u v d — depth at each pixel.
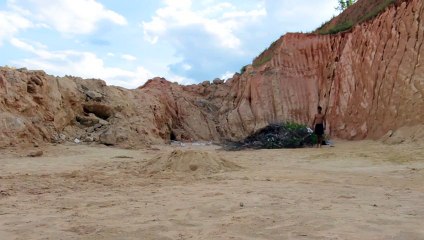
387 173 9.81
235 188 7.95
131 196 7.26
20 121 18.45
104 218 5.50
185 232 4.71
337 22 35.88
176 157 11.59
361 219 5.12
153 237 4.53
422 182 8.34
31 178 9.53
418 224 4.84
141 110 27.86
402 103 18.84
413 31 20.39
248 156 16.08
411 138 16.58
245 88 32.91
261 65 34.53
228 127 31.33
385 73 21.25
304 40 31.05
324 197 6.80
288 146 21.25
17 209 6.15
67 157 15.27
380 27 23.44
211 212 5.78
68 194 7.51
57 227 5.02
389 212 5.54
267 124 28.66
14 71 21.06
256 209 5.89
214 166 11.17
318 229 4.69
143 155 17.00
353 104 23.86
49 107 21.61
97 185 8.65
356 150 15.63
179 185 8.61
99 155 16.31
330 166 11.85
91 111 25.44
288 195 7.02
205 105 34.69
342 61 26.47
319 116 20.31
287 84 30.31
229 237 4.45
